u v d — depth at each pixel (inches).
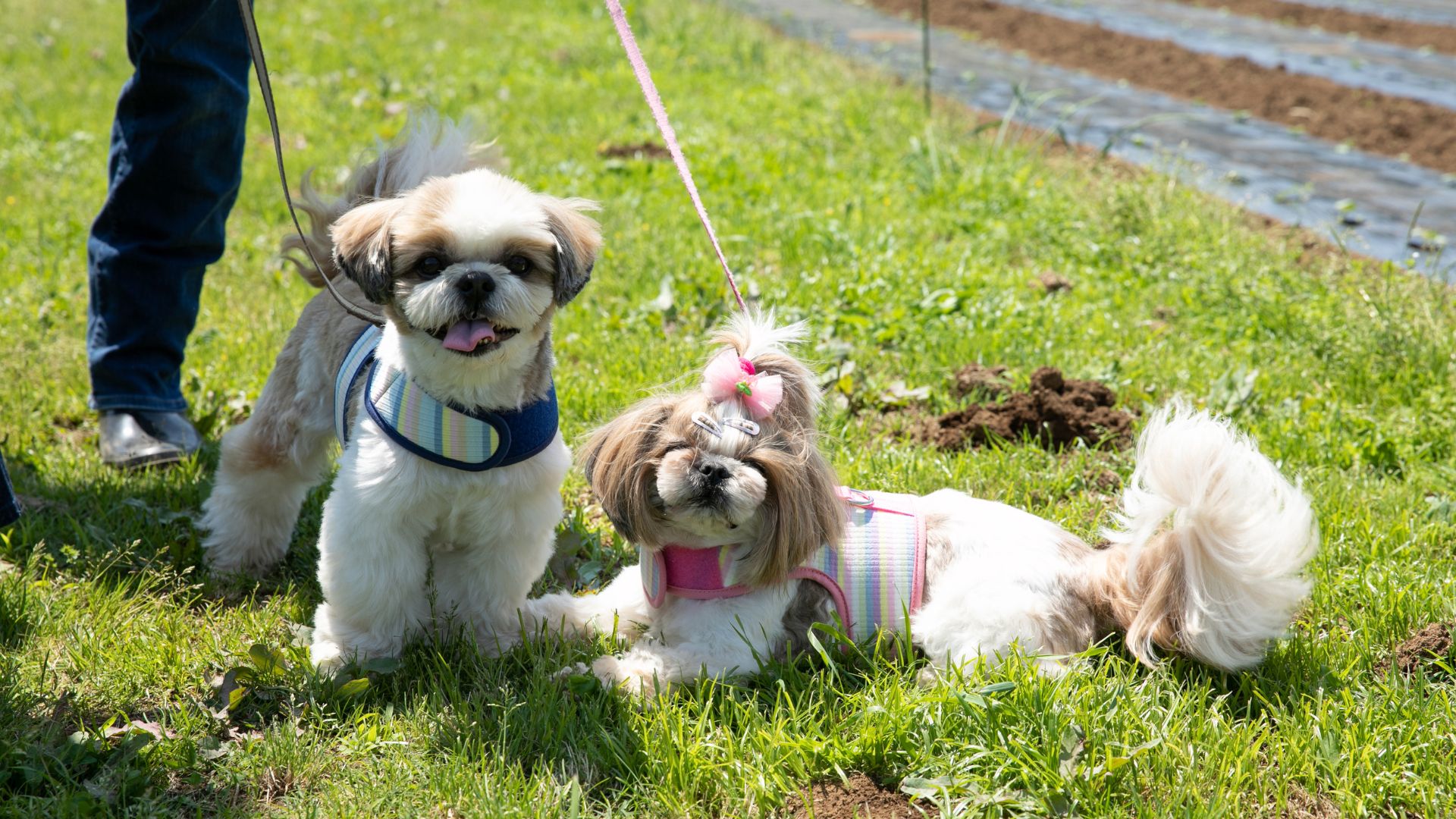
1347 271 251.4
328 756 112.6
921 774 109.5
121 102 171.5
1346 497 164.4
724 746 113.5
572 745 114.1
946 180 321.1
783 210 294.0
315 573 149.9
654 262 253.8
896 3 719.7
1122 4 737.0
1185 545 122.6
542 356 125.3
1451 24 633.0
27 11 575.2
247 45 175.0
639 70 150.1
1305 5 698.8
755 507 118.3
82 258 256.7
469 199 115.6
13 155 327.6
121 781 105.9
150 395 176.1
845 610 129.0
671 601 131.6
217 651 128.6
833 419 183.5
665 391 140.3
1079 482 171.8
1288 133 413.7
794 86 448.8
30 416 186.2
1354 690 122.9
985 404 195.5
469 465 119.1
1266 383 201.9
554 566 154.8
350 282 140.7
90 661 124.3
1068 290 254.7
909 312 232.2
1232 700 123.6
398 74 450.9
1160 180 319.3
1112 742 111.3
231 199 181.2
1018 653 121.3
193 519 156.6
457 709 118.8
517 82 445.4
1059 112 447.5
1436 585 141.4
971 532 132.4
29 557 142.8
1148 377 206.7
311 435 144.1
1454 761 111.6
